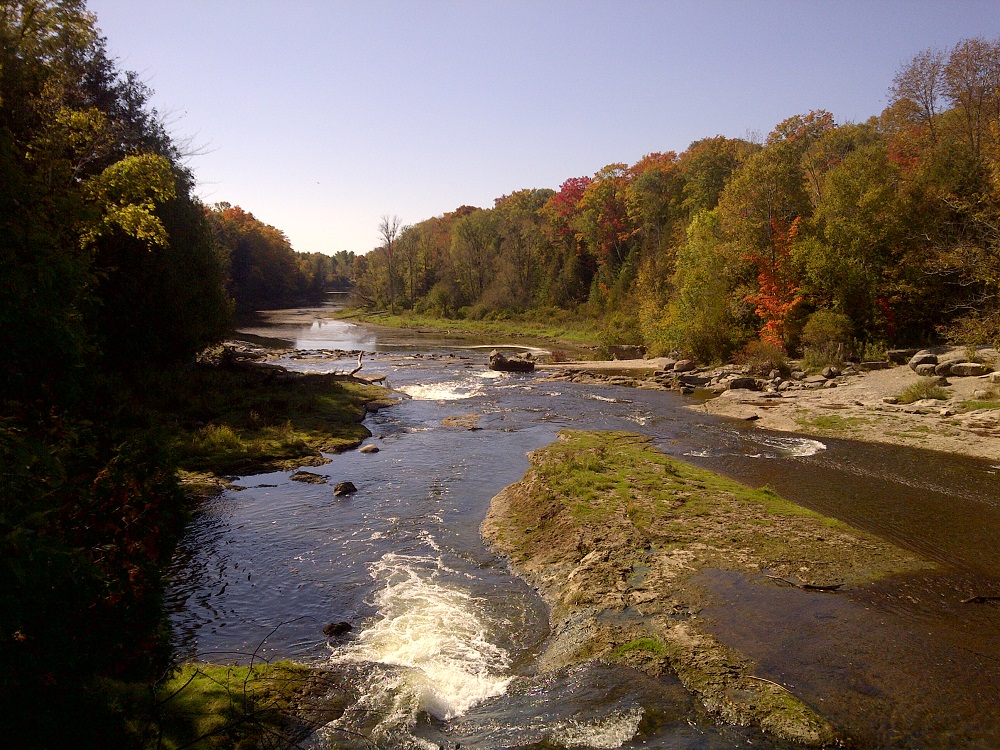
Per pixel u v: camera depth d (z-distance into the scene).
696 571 8.45
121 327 18.36
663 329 36.72
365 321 80.00
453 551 9.92
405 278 95.69
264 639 7.17
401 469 14.44
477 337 58.00
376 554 9.77
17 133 11.09
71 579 4.19
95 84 18.88
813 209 32.53
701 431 18.38
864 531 10.23
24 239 4.55
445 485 13.25
